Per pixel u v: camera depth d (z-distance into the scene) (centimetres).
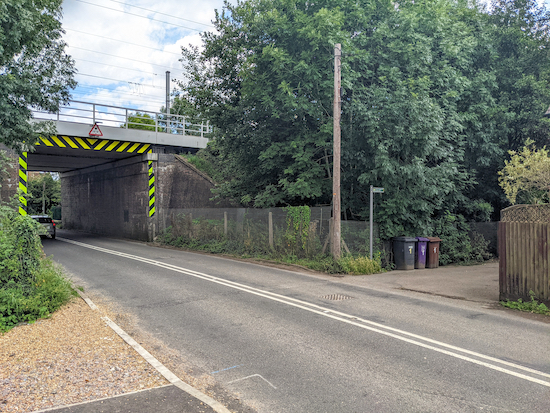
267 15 1641
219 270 1362
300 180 1577
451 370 520
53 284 810
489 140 1766
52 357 542
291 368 530
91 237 2812
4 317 691
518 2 1984
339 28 1405
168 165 2567
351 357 566
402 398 443
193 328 707
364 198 1733
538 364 540
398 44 1507
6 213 827
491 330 701
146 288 1049
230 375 510
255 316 783
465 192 1980
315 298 949
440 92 1633
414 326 720
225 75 1981
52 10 1170
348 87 1452
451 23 1680
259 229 1778
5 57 962
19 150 1093
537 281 873
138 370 505
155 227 2502
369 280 1240
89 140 2292
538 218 930
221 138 1995
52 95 1170
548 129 1842
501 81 1897
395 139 1446
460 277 1312
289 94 1448
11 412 393
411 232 1623
